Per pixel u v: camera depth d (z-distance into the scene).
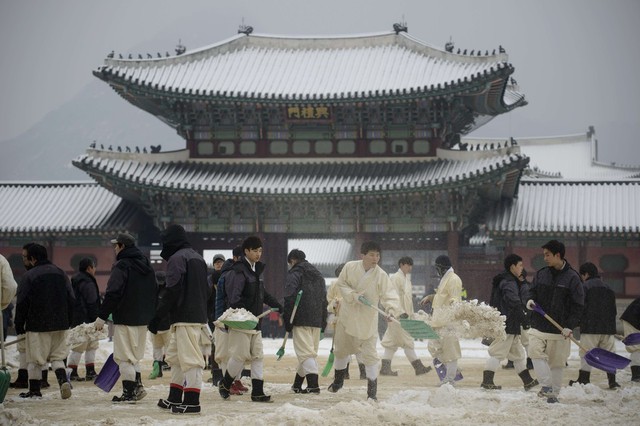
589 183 63.88
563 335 19.39
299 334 21.66
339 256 88.62
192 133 65.12
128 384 19.48
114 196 67.19
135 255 19.42
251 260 20.33
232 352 20.05
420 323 19.34
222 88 64.00
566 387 21.72
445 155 62.88
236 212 63.72
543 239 60.78
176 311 17.89
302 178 62.66
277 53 68.19
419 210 62.03
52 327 20.31
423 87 60.72
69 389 20.33
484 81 59.53
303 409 16.27
